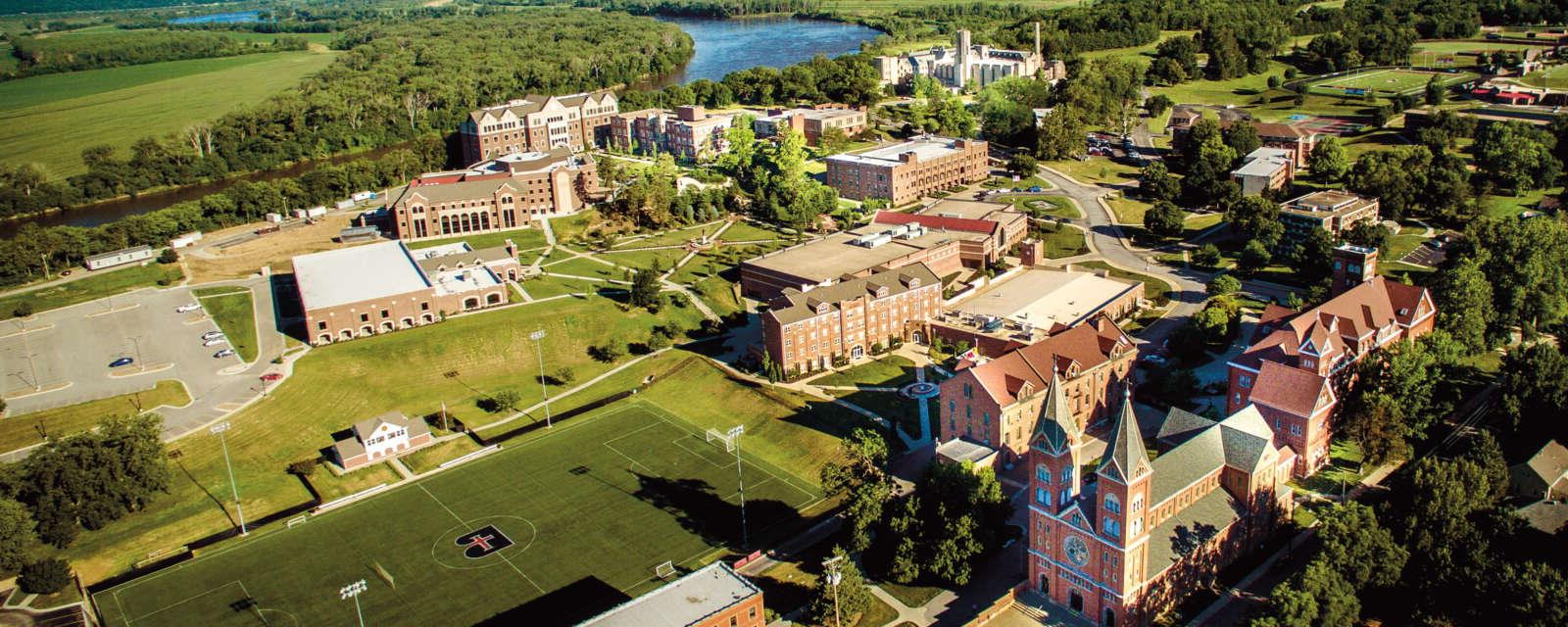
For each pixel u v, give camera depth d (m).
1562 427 181.62
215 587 170.88
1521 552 148.12
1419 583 142.75
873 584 162.00
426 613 161.00
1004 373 194.25
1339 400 192.38
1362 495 174.25
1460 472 154.50
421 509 192.25
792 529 179.75
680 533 180.38
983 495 164.62
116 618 163.75
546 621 157.50
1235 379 195.50
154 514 193.00
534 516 188.00
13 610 167.62
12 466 190.25
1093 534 142.00
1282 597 132.62
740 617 140.62
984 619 149.00
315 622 160.00
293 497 199.38
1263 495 159.88
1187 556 148.00
